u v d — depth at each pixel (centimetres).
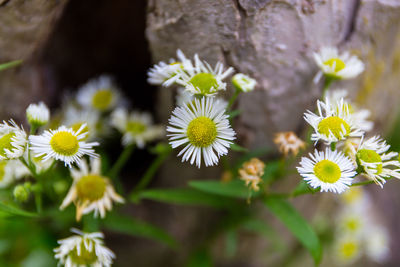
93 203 23
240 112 23
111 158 28
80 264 22
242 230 28
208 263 27
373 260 36
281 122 25
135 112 26
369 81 25
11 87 24
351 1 23
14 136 21
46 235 26
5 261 26
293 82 24
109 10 26
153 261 29
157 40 23
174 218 28
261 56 23
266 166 23
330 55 23
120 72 28
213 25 22
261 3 22
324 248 32
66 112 26
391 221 39
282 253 30
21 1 22
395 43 24
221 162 26
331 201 30
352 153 21
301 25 22
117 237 28
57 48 26
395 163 21
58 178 24
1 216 22
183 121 21
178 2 22
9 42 23
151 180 28
